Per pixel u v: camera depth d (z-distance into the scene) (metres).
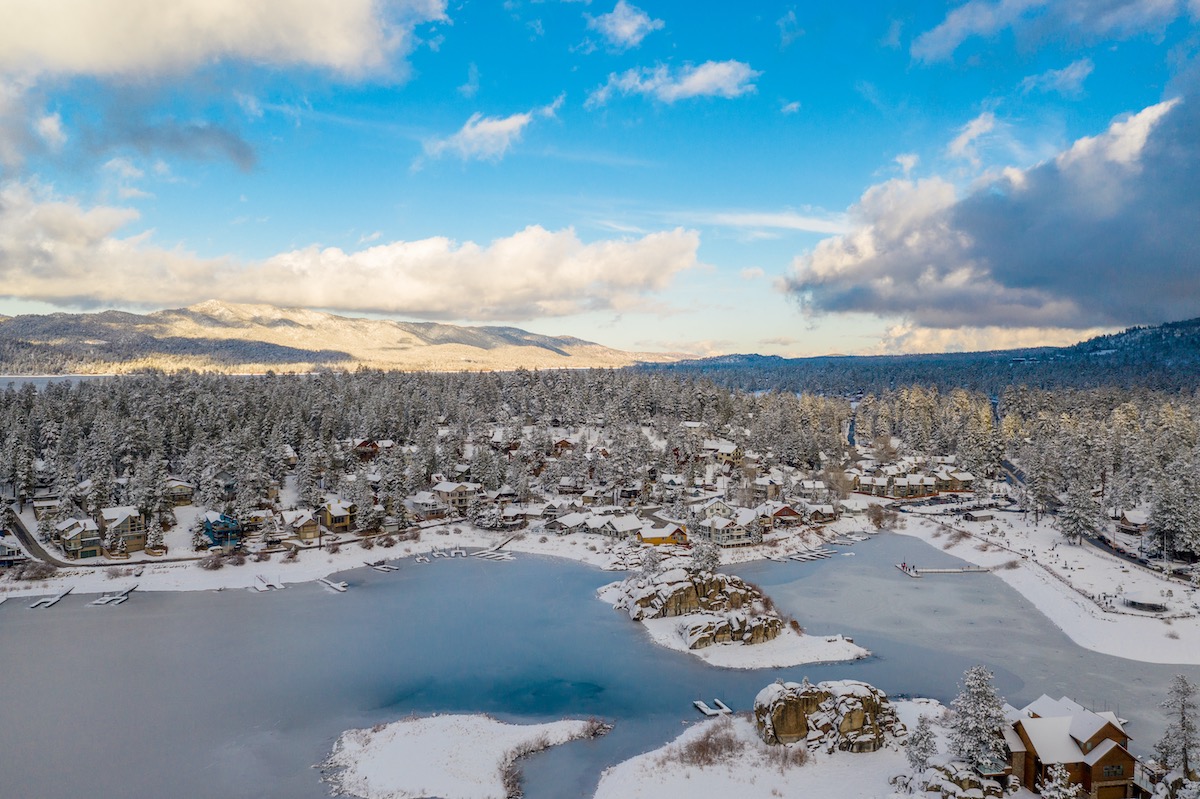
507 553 138.62
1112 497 155.75
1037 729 54.84
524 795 55.38
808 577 122.06
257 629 93.44
